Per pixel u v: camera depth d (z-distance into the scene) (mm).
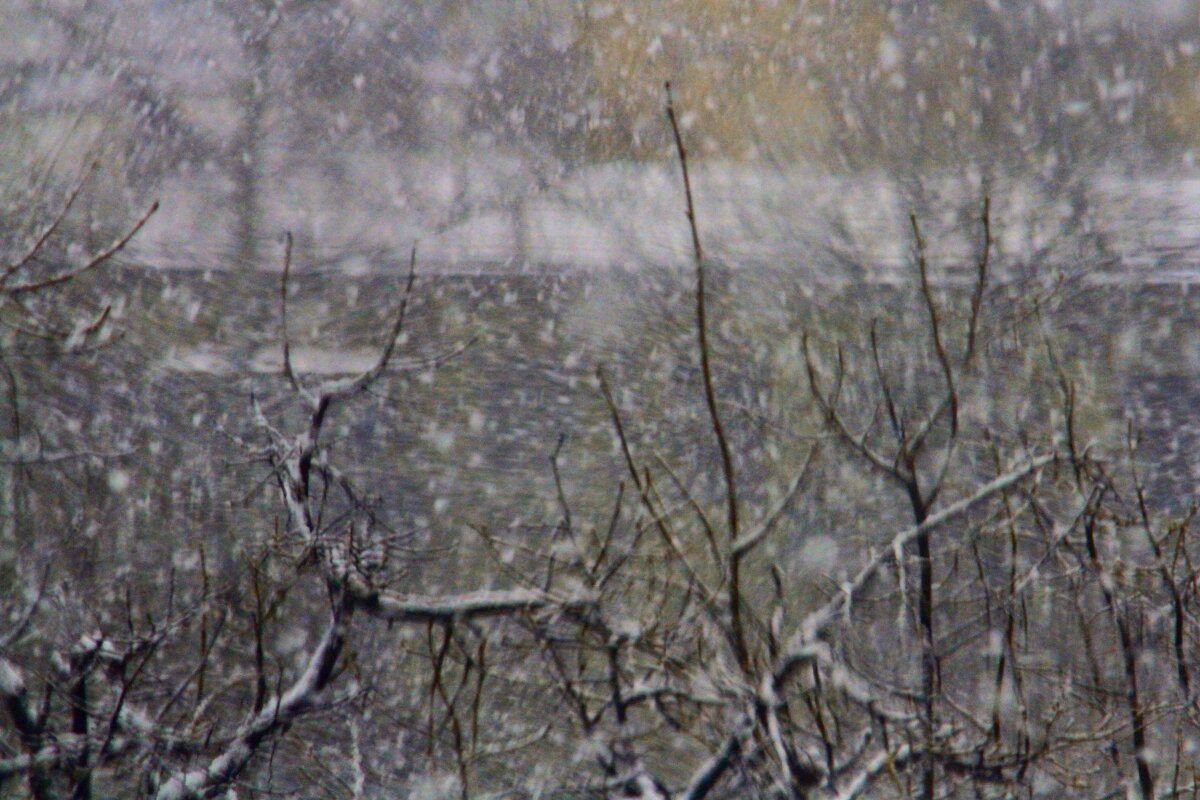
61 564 28938
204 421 47062
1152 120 87938
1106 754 19781
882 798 16969
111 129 77750
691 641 17578
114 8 80500
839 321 48719
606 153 92812
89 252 60562
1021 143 83062
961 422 34312
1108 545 20594
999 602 19391
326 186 78875
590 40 97188
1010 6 93500
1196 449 43844
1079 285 49875
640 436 48938
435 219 75188
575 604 16500
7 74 76188
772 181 70312
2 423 38312
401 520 43875
